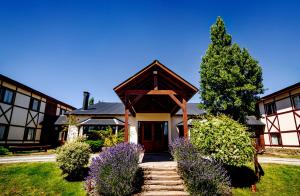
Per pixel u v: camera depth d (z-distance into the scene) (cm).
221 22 1903
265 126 2341
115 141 1580
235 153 826
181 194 746
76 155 962
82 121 2139
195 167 794
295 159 1428
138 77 1136
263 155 1794
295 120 1905
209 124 936
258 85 1706
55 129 2541
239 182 945
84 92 2419
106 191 717
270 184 939
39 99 2475
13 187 870
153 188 790
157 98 1584
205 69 1806
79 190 841
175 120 2134
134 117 2005
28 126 2262
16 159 1284
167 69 1125
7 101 1991
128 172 761
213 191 739
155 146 1712
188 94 1188
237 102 1589
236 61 1744
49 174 998
